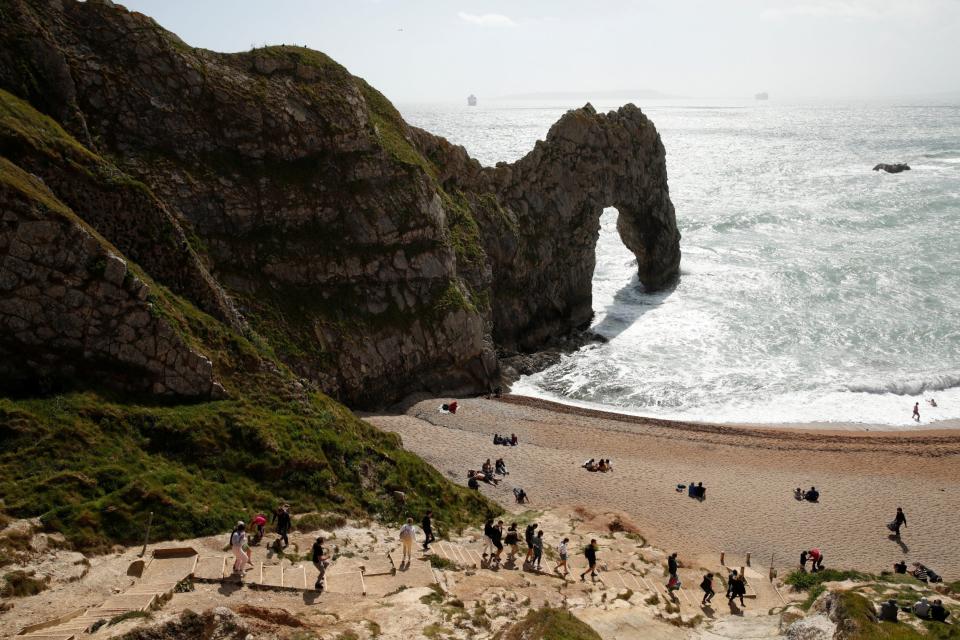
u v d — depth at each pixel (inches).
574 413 2070.6
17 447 1037.8
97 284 1214.9
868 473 1740.9
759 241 4010.8
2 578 790.5
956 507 1590.8
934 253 3587.6
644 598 1096.8
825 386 2260.1
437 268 2198.6
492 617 899.4
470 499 1437.0
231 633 663.1
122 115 1752.0
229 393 1331.2
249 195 1875.0
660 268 3297.2
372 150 2126.0
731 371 2399.1
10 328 1144.2
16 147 1327.5
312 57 2148.1
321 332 1899.6
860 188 5546.3
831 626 884.0
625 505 1573.6
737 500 1608.0
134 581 863.7
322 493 1229.7
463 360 2230.6
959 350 2502.5
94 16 1779.0
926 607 979.9
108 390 1202.6
